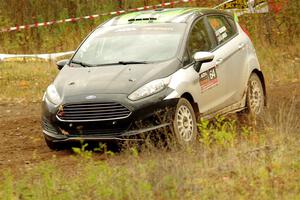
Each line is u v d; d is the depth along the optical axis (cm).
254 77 3102
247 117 2977
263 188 1777
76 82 2612
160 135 2483
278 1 5347
